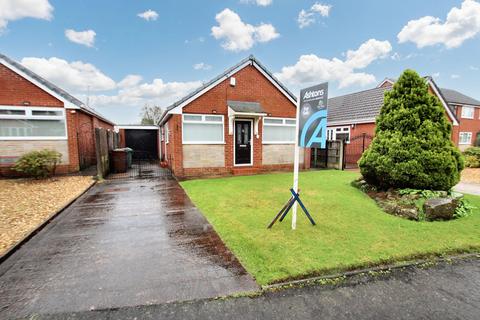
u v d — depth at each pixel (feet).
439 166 18.43
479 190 25.44
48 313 7.32
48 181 26.91
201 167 33.32
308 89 13.74
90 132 40.75
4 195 21.04
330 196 21.24
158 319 7.12
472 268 10.21
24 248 11.64
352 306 7.77
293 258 10.43
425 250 11.33
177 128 31.65
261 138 36.76
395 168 19.65
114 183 27.78
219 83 33.47
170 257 10.74
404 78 20.92
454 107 74.64
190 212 17.13
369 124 49.52
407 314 7.45
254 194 22.03
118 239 12.66
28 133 29.84
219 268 9.80
